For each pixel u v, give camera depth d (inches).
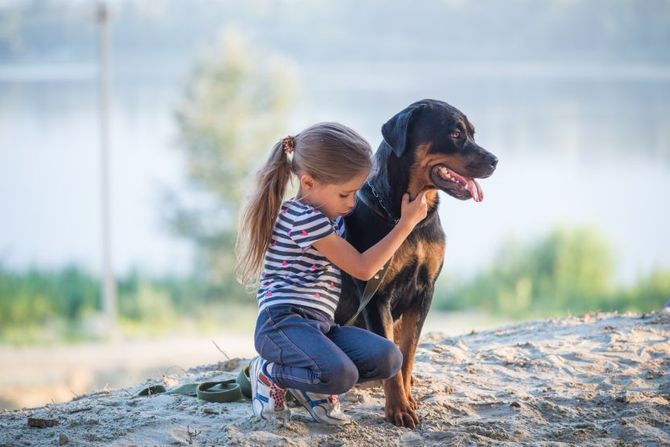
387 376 154.2
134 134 3681.1
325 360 148.2
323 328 154.7
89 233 2086.6
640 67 6215.6
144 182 2684.5
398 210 171.2
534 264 1205.7
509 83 5078.7
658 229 2006.6
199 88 1429.6
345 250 154.6
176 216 1393.9
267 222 158.1
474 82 5098.4
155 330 1080.2
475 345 227.8
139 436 158.4
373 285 166.2
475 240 1849.2
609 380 189.5
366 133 3100.4
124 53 6771.7
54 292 1139.9
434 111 170.1
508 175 2755.9
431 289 177.9
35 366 784.9
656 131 3521.2
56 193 2608.3
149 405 180.4
